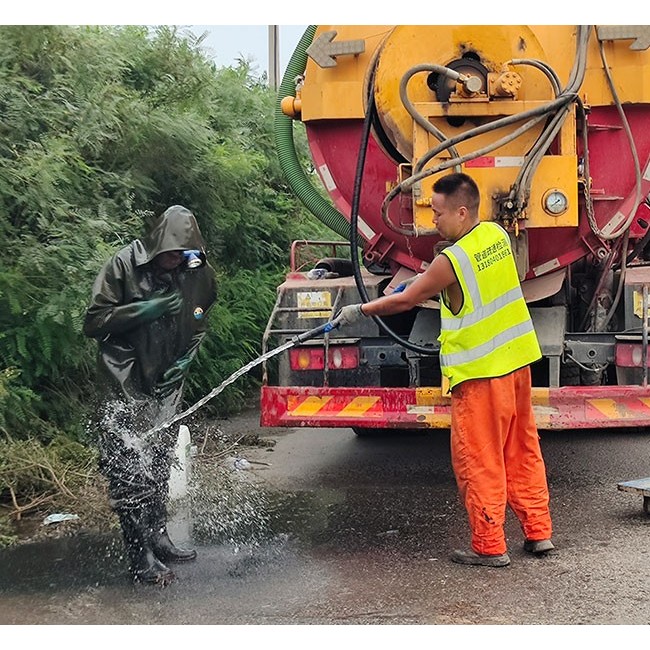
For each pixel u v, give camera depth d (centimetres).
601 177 573
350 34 578
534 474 459
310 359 609
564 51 554
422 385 620
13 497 532
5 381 570
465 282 437
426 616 378
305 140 719
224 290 955
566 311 615
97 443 425
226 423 847
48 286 625
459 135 512
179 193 903
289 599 399
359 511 545
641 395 536
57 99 718
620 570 430
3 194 617
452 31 545
